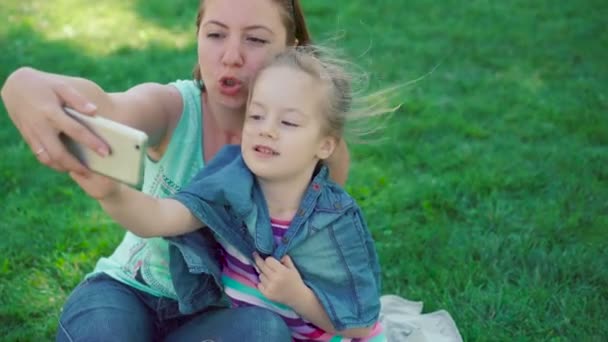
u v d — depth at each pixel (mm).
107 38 7086
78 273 3438
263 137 2004
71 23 7457
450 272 3436
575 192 4195
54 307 3223
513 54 6602
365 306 2111
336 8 7898
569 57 6496
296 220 2061
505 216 3939
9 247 3637
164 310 2221
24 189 4285
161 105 2143
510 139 4965
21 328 3074
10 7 7883
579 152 4715
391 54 6605
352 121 2215
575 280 3398
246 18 2131
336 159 2346
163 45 6941
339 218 2104
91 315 2068
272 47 2188
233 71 2137
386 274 3459
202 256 2004
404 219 3945
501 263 3518
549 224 3840
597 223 3840
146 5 8086
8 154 4668
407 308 3178
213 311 2104
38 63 6332
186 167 2229
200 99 2240
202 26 2182
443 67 6332
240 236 2041
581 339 2990
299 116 2016
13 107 1566
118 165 1507
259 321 1974
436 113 5363
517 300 3230
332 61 2209
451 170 4551
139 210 1793
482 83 5977
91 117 1526
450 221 3951
